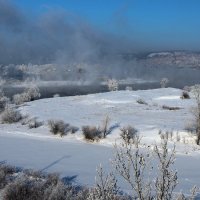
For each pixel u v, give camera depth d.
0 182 12.38
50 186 10.98
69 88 178.50
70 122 34.03
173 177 5.16
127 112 39.91
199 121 26.55
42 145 25.55
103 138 28.34
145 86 180.50
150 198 5.27
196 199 10.80
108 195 5.67
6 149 23.22
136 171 5.21
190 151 23.95
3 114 37.75
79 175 15.84
